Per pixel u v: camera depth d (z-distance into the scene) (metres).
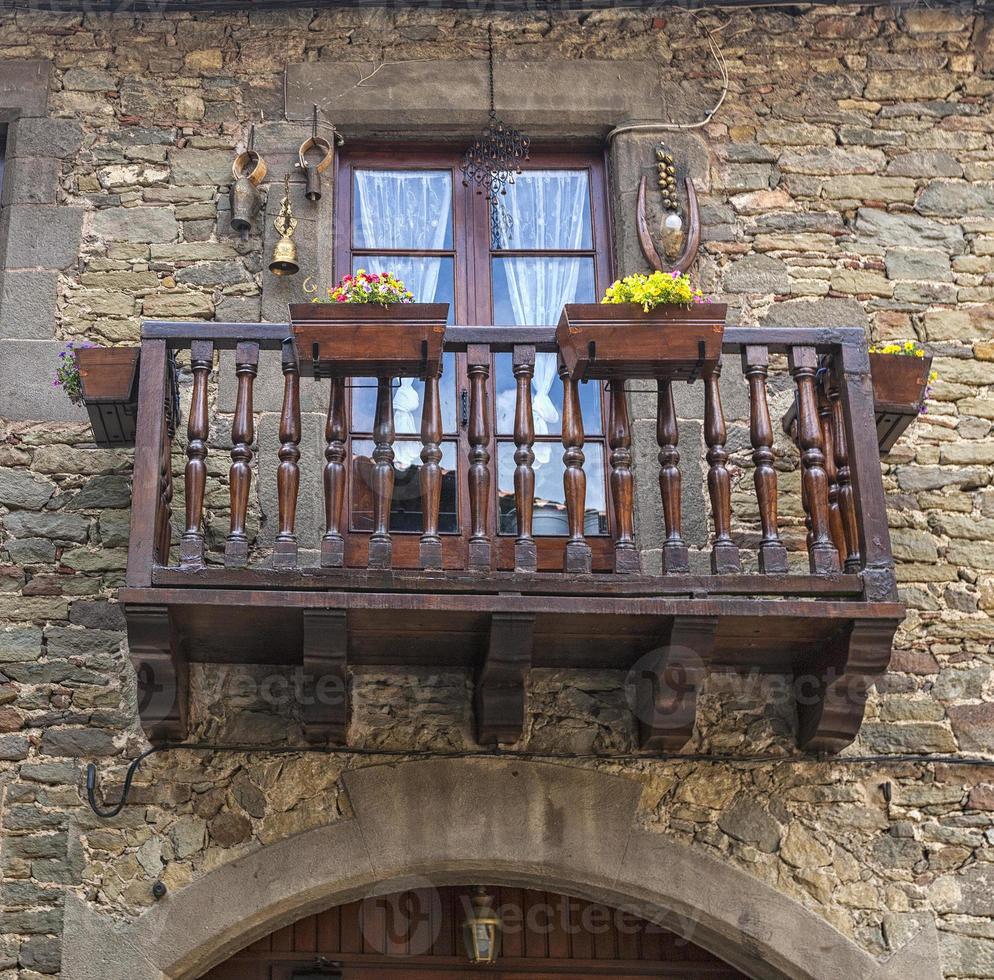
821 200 6.22
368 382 5.97
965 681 5.55
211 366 5.08
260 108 6.22
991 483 5.85
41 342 5.80
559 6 6.41
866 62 6.46
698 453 5.79
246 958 5.34
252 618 4.89
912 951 5.16
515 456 5.04
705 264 6.09
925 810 5.36
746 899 5.18
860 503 5.04
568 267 6.25
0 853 5.09
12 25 6.30
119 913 5.05
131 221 6.01
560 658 5.30
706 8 6.46
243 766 5.23
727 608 4.88
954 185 6.27
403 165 6.34
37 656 5.36
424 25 6.41
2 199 6.06
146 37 6.32
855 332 5.22
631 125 6.25
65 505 5.58
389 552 4.92
